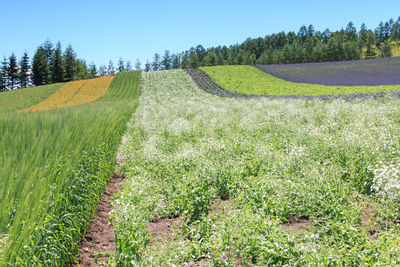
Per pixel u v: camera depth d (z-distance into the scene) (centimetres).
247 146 867
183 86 5041
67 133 621
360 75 4388
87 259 414
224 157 778
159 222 523
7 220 303
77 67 11150
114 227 465
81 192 524
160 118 1777
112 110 1647
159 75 6312
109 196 680
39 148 468
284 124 1167
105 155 823
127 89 5422
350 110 1373
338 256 342
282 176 603
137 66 14075
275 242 361
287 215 491
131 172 768
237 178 628
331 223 436
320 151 758
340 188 527
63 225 399
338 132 952
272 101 2275
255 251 380
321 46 11306
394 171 473
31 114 893
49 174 417
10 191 329
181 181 622
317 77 4750
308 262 333
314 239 391
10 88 9881
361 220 459
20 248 297
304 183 551
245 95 3281
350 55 10006
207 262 386
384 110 1223
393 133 781
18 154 448
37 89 6275
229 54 13288
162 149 978
